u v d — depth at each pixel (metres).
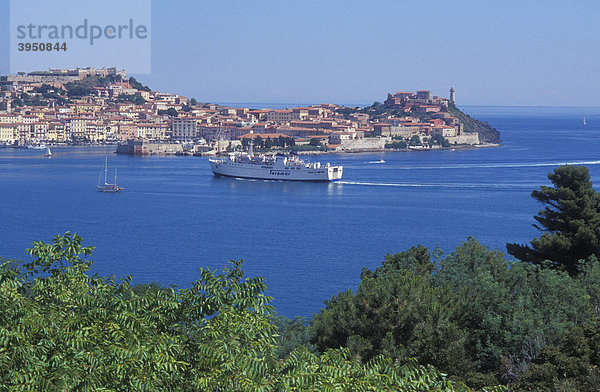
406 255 98.44
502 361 69.00
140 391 37.38
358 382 38.16
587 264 92.75
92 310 42.72
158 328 42.44
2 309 39.59
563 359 62.12
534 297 79.81
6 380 36.88
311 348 73.88
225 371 37.50
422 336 67.50
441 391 40.94
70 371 38.62
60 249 45.25
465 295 77.25
